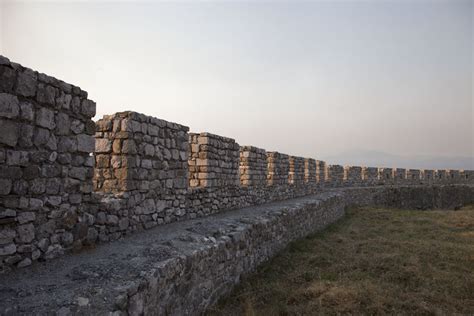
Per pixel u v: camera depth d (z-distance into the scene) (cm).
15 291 362
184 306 498
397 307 581
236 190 1175
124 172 663
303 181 1897
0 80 401
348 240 1163
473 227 1406
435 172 3519
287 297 630
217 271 614
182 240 606
